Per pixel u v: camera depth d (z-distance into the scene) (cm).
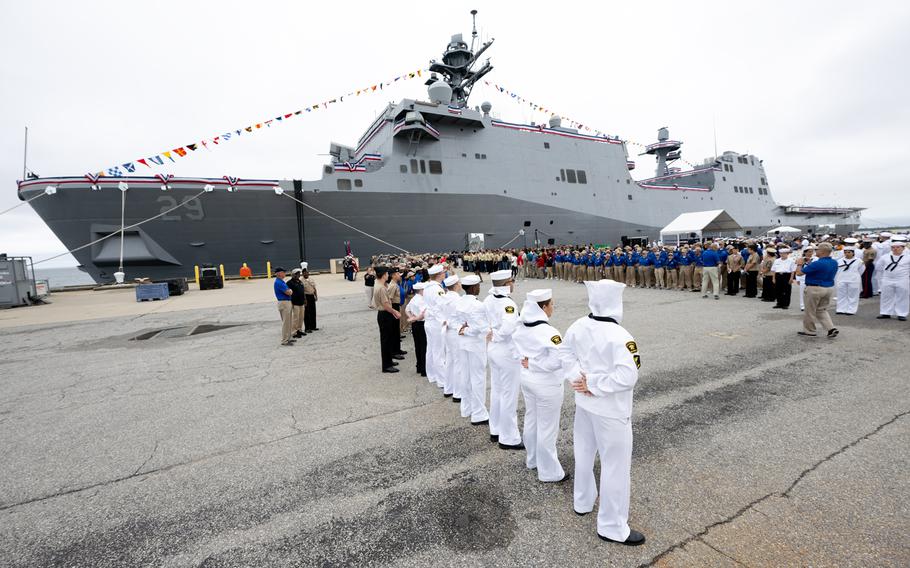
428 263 1489
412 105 2266
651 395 517
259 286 2136
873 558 238
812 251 1037
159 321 1277
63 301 1881
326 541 276
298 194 2169
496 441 421
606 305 262
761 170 4344
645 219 3344
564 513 297
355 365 728
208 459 403
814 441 382
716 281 1305
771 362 630
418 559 255
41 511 327
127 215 1967
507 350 393
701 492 312
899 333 771
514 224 2731
